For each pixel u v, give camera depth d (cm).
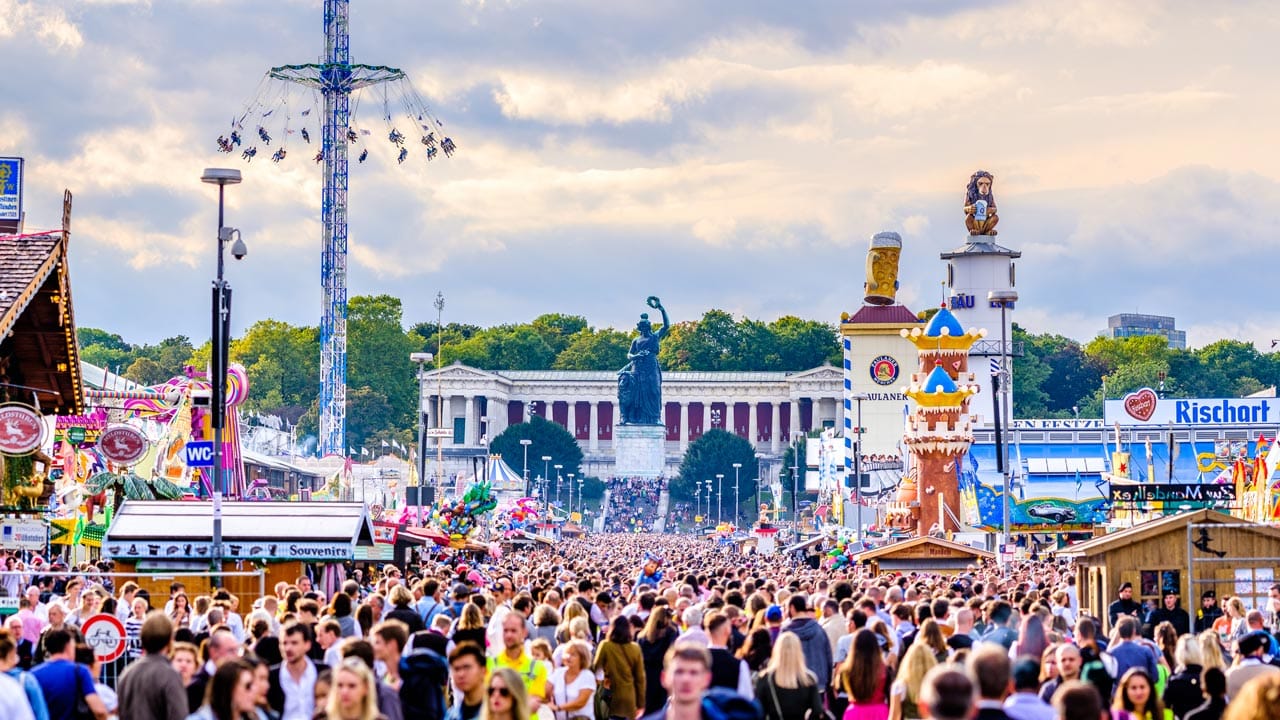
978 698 2030
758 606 3956
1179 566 4897
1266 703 1841
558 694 3055
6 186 6744
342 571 7062
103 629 3506
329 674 2428
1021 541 12275
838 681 3139
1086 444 18238
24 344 6103
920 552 8750
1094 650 3006
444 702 2812
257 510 5669
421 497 11231
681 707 2094
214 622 3428
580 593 4638
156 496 7625
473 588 5084
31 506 6469
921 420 13662
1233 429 19188
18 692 2280
